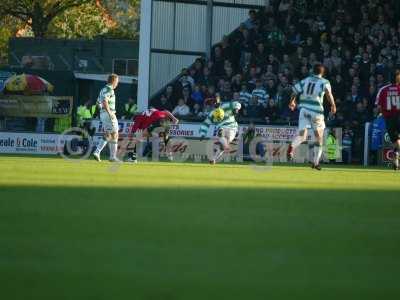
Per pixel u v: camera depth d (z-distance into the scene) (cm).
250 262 1506
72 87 7462
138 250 1585
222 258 1533
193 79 6900
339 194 2859
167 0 7450
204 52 7556
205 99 6462
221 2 7650
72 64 10038
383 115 4825
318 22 7294
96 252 1554
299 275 1416
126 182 3067
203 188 2920
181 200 2481
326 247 1695
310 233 1875
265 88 6562
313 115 4403
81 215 2053
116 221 1964
